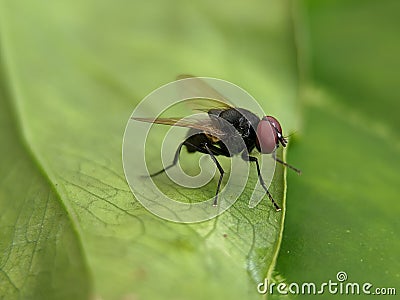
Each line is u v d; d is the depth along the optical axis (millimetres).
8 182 64
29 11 76
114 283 54
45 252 57
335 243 61
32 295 56
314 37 81
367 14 81
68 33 76
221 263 56
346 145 71
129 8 78
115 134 67
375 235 62
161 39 77
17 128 67
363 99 76
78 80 73
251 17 78
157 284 54
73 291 54
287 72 74
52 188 61
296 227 62
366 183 67
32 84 71
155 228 57
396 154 72
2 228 61
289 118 71
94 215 58
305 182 66
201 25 78
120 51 75
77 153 65
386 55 79
